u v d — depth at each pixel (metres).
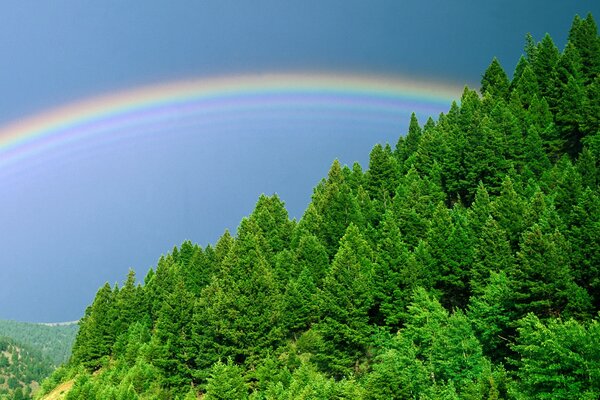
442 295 68.38
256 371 67.19
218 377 63.31
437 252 69.25
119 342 100.75
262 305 72.88
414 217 81.81
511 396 39.50
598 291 52.03
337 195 100.88
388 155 131.75
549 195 76.12
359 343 62.94
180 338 78.81
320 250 85.75
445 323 54.59
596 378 34.03
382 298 66.88
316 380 55.28
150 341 90.75
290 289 78.31
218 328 73.50
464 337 49.47
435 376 49.53
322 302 67.44
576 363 35.47
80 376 87.44
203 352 73.94
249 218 113.81
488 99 120.88
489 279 59.94
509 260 61.47
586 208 57.69
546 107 110.56
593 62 122.31
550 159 104.31
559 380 35.19
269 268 87.50
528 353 41.91
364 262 74.25
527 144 98.25
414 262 67.12
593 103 97.69
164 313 81.38
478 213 75.00
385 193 106.88
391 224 77.81
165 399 74.69
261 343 70.81
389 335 61.41
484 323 52.16
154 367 80.94
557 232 54.56
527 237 52.72
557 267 49.88
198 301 83.81
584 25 126.75
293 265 86.25
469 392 42.56
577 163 80.12
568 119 104.19
